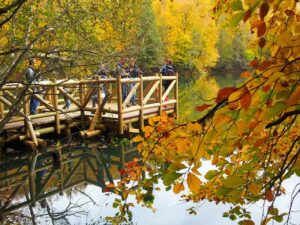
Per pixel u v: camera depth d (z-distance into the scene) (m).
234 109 0.89
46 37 5.57
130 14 7.07
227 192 1.06
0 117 8.96
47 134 10.05
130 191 2.16
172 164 1.07
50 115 9.45
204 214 5.47
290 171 1.07
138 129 10.03
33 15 5.55
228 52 36.16
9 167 8.45
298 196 4.64
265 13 0.90
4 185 7.60
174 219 5.39
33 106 9.23
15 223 5.89
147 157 1.60
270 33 1.11
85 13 5.75
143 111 10.45
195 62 31.28
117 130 9.88
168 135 1.29
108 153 9.35
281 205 4.48
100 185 7.69
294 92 0.88
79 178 8.08
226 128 0.99
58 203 6.80
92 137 9.98
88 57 5.43
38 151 9.01
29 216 6.18
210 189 1.94
